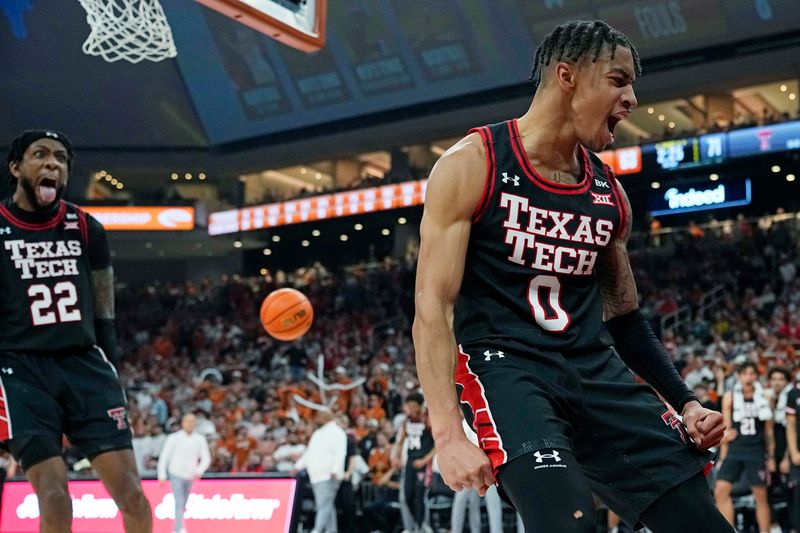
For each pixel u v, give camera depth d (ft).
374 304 85.92
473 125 82.79
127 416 11.29
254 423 45.78
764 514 27.68
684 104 84.38
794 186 78.64
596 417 6.97
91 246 11.59
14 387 10.65
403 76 79.87
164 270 109.09
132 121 89.15
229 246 102.73
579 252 7.19
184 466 32.37
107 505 21.94
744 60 69.92
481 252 7.16
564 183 7.22
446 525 37.47
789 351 47.57
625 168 72.33
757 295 68.39
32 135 11.11
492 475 6.53
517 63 74.59
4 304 10.93
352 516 33.30
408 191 82.64
